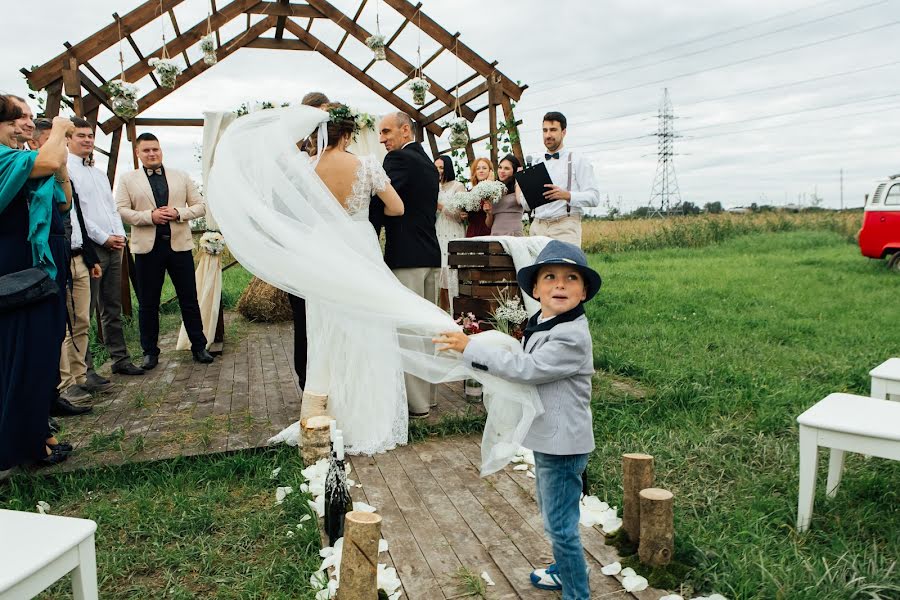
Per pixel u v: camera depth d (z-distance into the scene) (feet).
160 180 18.51
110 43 19.72
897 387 10.87
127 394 16.16
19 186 10.39
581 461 6.96
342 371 12.25
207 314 21.54
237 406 15.07
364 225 12.16
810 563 8.41
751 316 26.43
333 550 8.63
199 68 25.81
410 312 8.87
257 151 10.41
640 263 52.06
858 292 32.78
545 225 17.40
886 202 41.09
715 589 7.64
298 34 27.22
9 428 10.46
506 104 25.88
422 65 26.96
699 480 11.14
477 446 12.62
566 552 6.92
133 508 10.35
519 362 6.69
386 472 11.37
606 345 20.89
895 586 7.52
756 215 77.82
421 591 7.82
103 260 17.48
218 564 8.78
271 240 9.57
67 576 8.73
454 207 20.59
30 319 10.56
